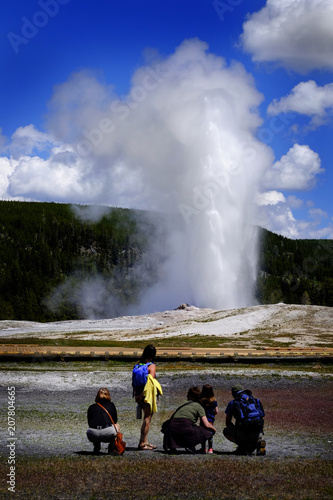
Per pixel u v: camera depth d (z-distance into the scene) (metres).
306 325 57.91
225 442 13.16
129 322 72.62
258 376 26.81
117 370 29.25
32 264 191.75
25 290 157.88
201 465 9.31
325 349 40.56
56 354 34.09
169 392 22.52
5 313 142.75
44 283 169.25
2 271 170.50
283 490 7.80
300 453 11.25
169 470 8.88
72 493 7.68
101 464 9.35
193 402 11.33
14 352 33.78
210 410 11.55
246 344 45.47
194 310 78.06
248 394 11.37
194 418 11.10
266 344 45.53
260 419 11.05
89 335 55.31
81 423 15.26
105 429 10.56
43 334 57.09
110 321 74.56
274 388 23.61
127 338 52.00
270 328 56.53
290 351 38.53
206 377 26.41
